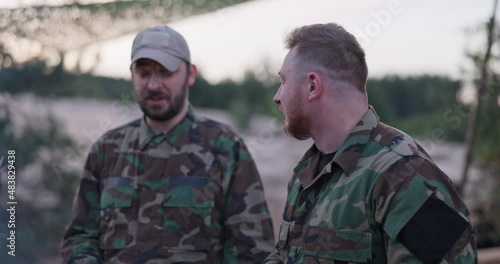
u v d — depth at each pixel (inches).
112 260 108.0
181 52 109.5
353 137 74.0
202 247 106.3
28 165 210.8
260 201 109.0
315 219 73.8
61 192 216.2
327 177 74.9
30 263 201.8
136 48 108.7
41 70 209.2
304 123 76.9
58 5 200.7
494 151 238.8
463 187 224.7
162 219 106.9
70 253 109.3
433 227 66.1
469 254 66.7
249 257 106.0
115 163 111.7
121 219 108.1
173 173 108.5
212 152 109.6
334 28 76.6
